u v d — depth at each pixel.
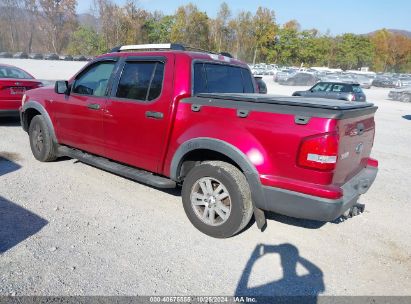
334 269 3.20
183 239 3.56
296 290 2.88
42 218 3.82
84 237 3.48
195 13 79.31
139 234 3.61
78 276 2.87
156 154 3.96
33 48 81.69
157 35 80.38
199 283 2.89
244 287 2.88
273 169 3.12
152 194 4.68
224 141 3.33
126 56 4.31
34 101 5.61
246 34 91.31
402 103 24.78
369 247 3.62
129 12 69.50
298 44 94.25
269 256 3.35
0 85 7.62
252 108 3.20
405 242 3.76
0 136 7.51
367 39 103.88
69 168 5.54
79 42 76.25
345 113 2.88
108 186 4.88
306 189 2.95
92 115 4.60
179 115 3.70
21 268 2.92
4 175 5.07
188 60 3.80
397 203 4.89
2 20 77.50
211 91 4.04
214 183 3.62
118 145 4.35
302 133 2.92
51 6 77.19
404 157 7.86
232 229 3.47
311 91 17.62
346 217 3.71
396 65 111.44
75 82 4.95
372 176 3.72
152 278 2.91
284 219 4.14
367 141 3.70
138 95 4.08
